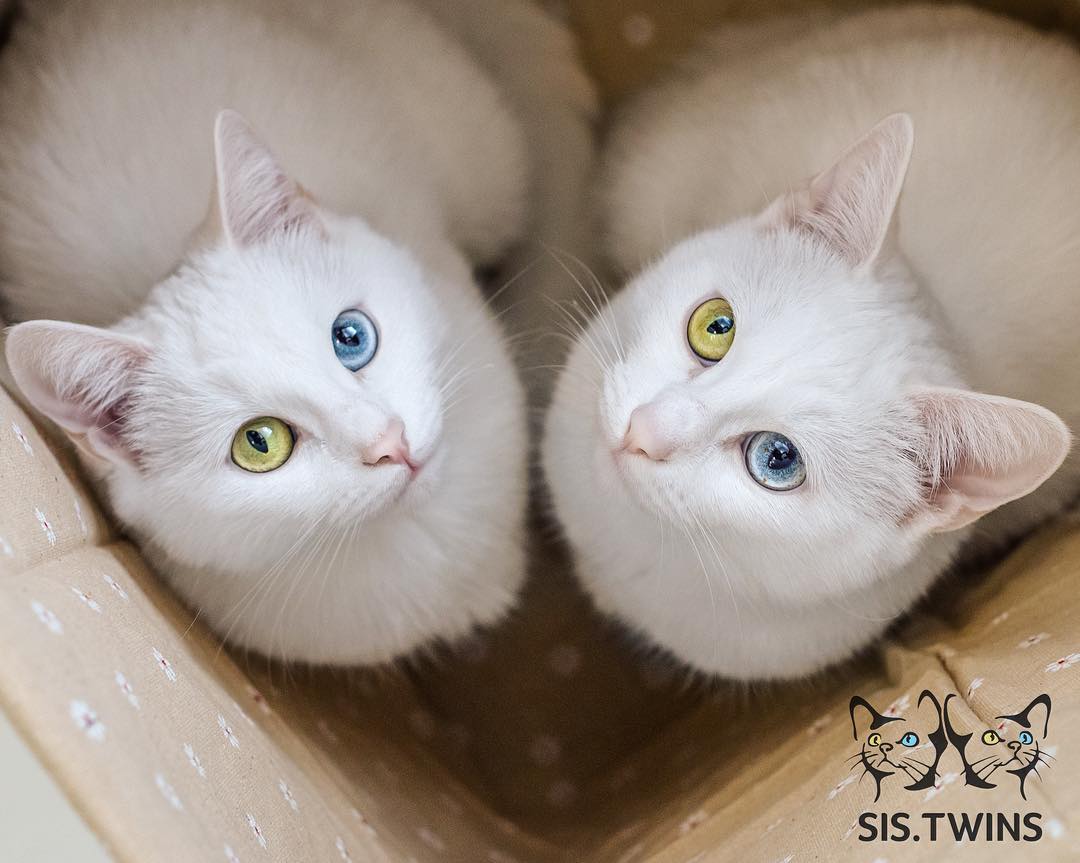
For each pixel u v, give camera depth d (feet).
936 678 3.94
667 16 7.00
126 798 2.55
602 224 6.25
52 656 2.71
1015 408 3.51
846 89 5.14
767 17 6.48
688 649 5.07
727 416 3.81
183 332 3.88
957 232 4.64
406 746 5.73
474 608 5.28
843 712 4.40
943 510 3.95
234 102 4.73
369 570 4.51
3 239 4.65
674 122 5.90
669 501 3.99
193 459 3.91
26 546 3.30
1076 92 5.12
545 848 5.32
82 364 3.77
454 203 5.72
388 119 5.25
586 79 6.94
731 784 4.52
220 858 2.77
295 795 3.67
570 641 6.44
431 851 4.47
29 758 2.87
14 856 2.95
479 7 6.40
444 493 4.60
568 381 4.74
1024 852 2.94
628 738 6.39
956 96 4.94
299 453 3.92
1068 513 5.06
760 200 5.00
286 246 4.09
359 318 4.09
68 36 4.85
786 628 4.65
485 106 5.84
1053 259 4.71
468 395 4.66
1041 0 6.02
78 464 4.25
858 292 3.93
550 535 6.15
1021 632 4.07
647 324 4.18
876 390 3.84
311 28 5.29
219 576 4.36
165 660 3.53
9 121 4.73
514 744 6.38
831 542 4.01
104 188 4.55
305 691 5.13
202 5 4.99
